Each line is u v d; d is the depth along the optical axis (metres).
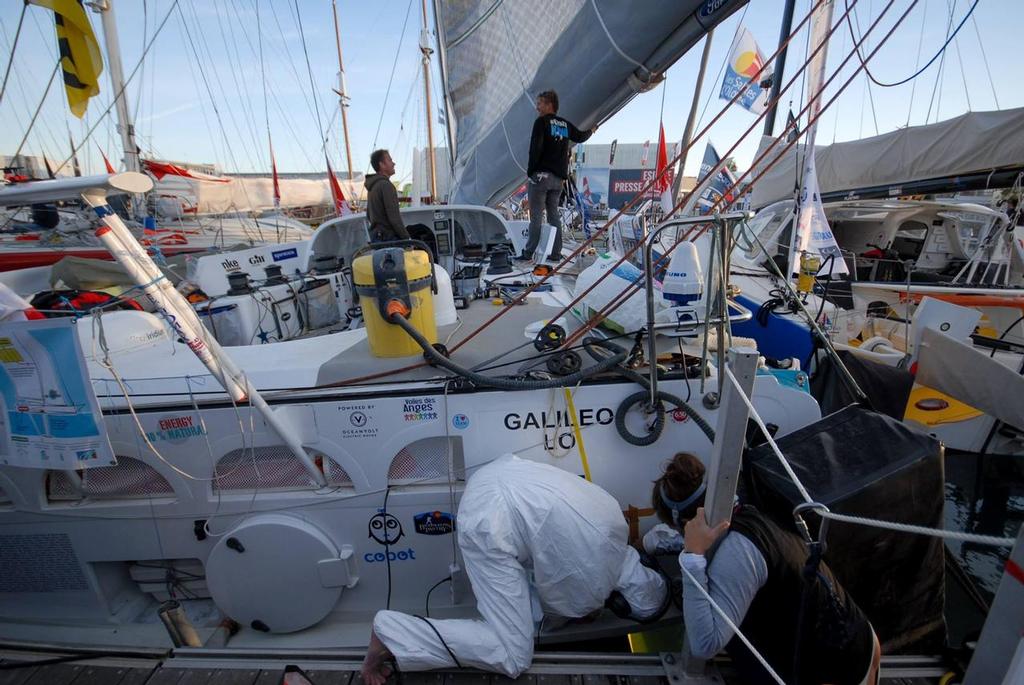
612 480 1.94
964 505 3.64
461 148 4.90
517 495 1.60
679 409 1.83
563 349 1.94
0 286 1.52
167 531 1.99
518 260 4.32
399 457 1.90
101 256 6.85
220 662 1.65
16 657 1.69
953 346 2.38
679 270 1.78
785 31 5.74
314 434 1.83
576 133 3.51
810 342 2.88
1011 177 5.21
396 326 1.96
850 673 1.28
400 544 1.95
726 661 1.58
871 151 6.62
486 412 1.82
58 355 1.50
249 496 1.92
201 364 2.02
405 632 1.53
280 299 3.09
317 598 1.96
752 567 1.26
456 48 4.25
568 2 2.89
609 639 2.13
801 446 1.64
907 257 7.29
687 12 2.10
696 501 1.53
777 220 5.97
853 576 1.52
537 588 1.66
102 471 1.95
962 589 2.61
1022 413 2.22
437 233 4.96
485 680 1.54
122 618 2.13
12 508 1.98
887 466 1.49
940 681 1.49
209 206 10.79
